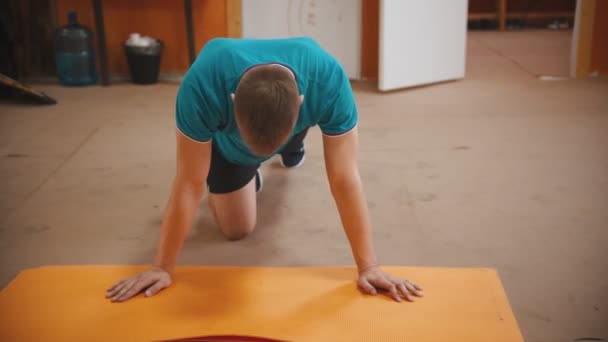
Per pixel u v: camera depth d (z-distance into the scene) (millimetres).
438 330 1540
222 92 1475
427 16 4359
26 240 2168
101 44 4508
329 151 1614
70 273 1818
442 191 2578
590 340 1590
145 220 2340
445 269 1833
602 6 4535
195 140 1518
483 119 3637
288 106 1324
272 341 1508
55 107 3992
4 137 3346
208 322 1565
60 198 2535
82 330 1535
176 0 4637
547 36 6641
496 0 7398
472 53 5742
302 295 1697
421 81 4496
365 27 4699
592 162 2881
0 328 1548
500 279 1891
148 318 1581
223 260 2027
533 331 1637
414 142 3225
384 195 2543
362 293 1705
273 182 2691
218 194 2029
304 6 4680
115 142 3270
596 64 4695
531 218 2312
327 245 2137
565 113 3725
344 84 1555
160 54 4637
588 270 1941
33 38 4680
